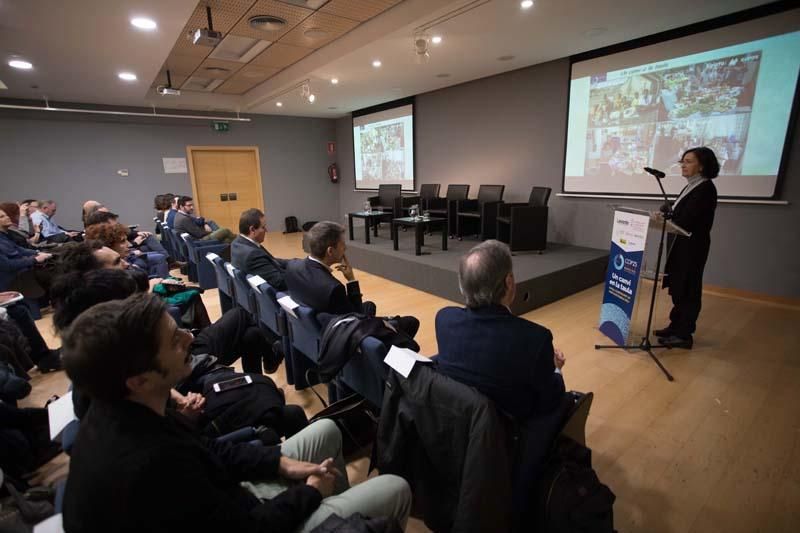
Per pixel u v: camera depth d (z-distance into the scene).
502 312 1.17
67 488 0.70
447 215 6.09
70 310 1.20
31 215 5.04
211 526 0.74
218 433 1.39
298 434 1.24
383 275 4.96
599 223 4.91
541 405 1.14
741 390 2.27
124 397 0.74
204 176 8.05
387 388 1.24
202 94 7.24
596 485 1.14
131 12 3.01
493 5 3.29
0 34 3.40
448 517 1.18
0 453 1.50
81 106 6.59
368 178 8.61
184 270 5.12
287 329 2.24
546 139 5.28
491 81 5.81
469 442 1.01
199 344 1.94
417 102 7.07
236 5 3.68
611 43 4.29
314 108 7.92
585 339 3.00
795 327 3.12
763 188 3.61
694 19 3.67
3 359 2.20
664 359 2.65
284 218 9.08
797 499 1.53
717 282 4.02
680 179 4.08
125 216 7.24
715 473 1.67
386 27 3.89
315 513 0.96
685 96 3.95
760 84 3.50
